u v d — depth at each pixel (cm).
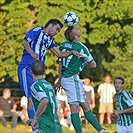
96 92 5525
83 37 4856
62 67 2483
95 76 5653
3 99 4703
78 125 2444
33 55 2350
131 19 4972
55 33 2422
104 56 5672
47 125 2119
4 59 4888
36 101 2125
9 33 4853
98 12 4878
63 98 4600
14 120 4678
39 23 4750
